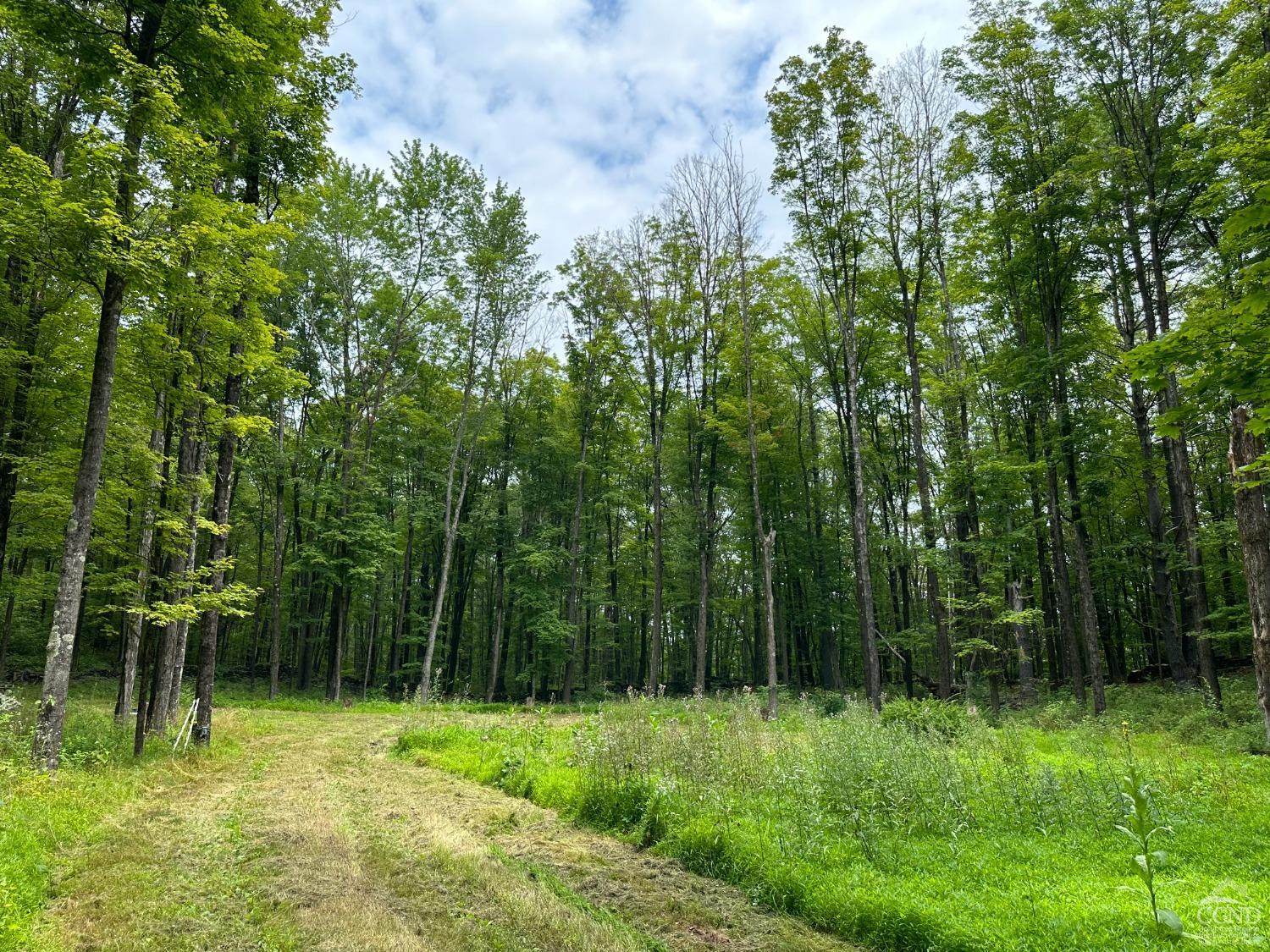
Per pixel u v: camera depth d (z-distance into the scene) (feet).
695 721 35.01
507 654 129.59
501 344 102.37
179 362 38.65
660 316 91.30
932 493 89.15
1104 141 63.16
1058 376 66.49
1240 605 49.80
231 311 44.80
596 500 115.44
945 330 86.22
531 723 59.11
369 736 54.65
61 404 43.11
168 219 32.86
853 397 71.67
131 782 30.73
